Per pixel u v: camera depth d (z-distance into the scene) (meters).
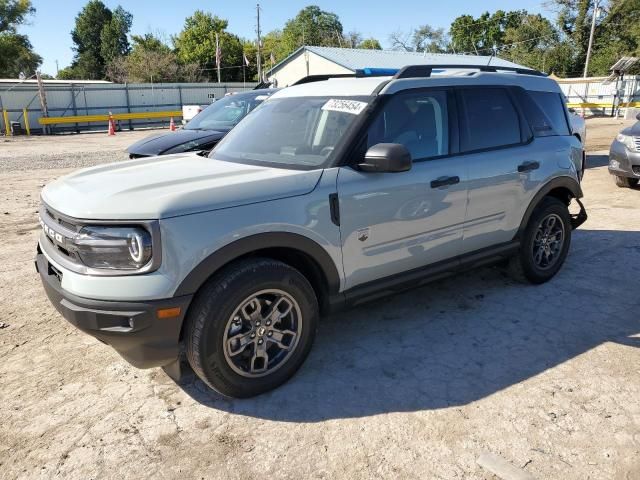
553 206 4.70
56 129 30.66
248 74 71.50
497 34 72.56
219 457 2.67
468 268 4.18
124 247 2.67
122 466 2.61
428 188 3.69
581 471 2.52
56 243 3.03
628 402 3.05
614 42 51.22
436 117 3.89
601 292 4.65
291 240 3.08
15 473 2.57
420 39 69.38
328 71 33.97
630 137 8.80
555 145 4.70
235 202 2.90
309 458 2.65
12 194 9.63
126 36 83.88
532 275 4.74
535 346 3.72
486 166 4.07
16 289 4.91
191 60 68.31
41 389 3.28
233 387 3.03
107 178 3.29
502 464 2.57
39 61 60.06
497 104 4.35
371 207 3.41
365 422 2.92
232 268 2.93
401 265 3.71
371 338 3.88
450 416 2.95
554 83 5.01
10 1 47.84
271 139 3.83
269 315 3.10
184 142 7.85
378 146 3.25
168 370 3.12
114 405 3.11
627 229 6.61
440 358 3.58
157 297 2.69
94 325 2.71
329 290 3.37
